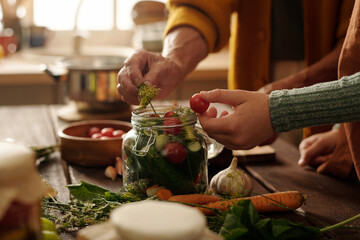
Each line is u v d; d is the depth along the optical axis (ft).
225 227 2.29
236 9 5.09
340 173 3.67
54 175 3.73
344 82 2.68
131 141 2.96
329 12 4.75
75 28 9.56
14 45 10.14
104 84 5.71
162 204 1.67
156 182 2.84
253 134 2.81
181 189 2.85
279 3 5.37
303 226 2.35
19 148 1.71
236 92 2.82
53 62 9.33
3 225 1.64
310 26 4.91
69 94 5.87
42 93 8.50
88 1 11.09
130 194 2.83
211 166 3.72
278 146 4.67
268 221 2.33
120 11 11.35
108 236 1.71
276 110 2.72
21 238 1.67
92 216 2.66
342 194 3.35
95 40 11.34
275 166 4.03
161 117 2.92
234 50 5.55
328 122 2.72
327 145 3.99
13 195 1.60
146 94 3.04
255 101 2.78
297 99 2.71
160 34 9.12
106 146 3.86
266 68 5.48
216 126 2.83
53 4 10.97
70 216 2.65
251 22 5.35
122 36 11.48
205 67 8.68
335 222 2.87
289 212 2.98
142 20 9.59
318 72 4.45
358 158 3.23
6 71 8.24
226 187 3.20
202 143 2.96
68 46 11.12
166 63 3.70
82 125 4.41
